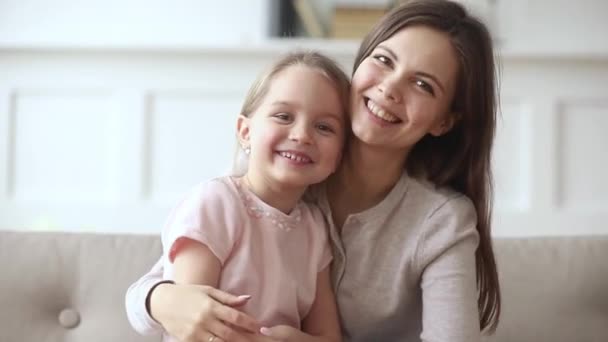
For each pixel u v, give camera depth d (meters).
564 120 2.54
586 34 2.61
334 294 1.10
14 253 1.28
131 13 2.61
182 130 2.54
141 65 2.52
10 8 2.60
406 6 1.06
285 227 1.04
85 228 2.54
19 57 2.52
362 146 1.07
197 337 0.88
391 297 1.08
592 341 1.31
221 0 2.62
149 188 2.54
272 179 1.02
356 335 1.13
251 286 0.98
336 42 2.51
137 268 1.28
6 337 1.22
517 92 2.52
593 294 1.34
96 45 2.47
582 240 1.40
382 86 1.01
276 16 2.61
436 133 1.12
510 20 2.61
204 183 1.06
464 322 1.01
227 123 2.53
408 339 1.15
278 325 0.98
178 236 0.97
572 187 2.54
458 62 1.06
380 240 1.09
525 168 2.54
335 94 1.04
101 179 2.54
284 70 1.05
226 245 0.98
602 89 2.52
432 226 1.06
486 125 1.12
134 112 2.53
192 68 2.52
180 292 0.91
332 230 1.09
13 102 2.54
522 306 1.32
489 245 1.14
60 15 2.61
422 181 1.12
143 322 0.95
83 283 1.27
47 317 1.26
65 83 2.52
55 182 2.54
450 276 1.03
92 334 1.24
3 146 2.53
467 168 1.14
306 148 1.00
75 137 2.54
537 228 2.54
